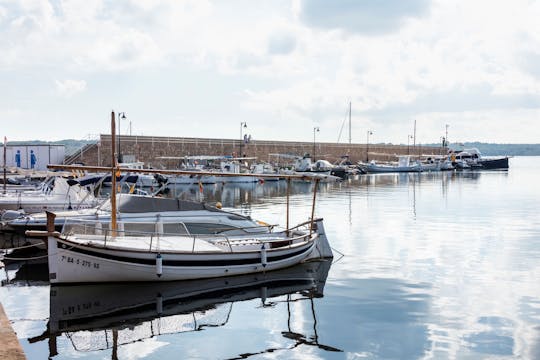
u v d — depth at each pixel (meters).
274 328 12.14
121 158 67.62
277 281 16.55
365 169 92.81
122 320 12.62
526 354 10.58
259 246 18.41
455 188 58.69
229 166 68.25
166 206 20.55
